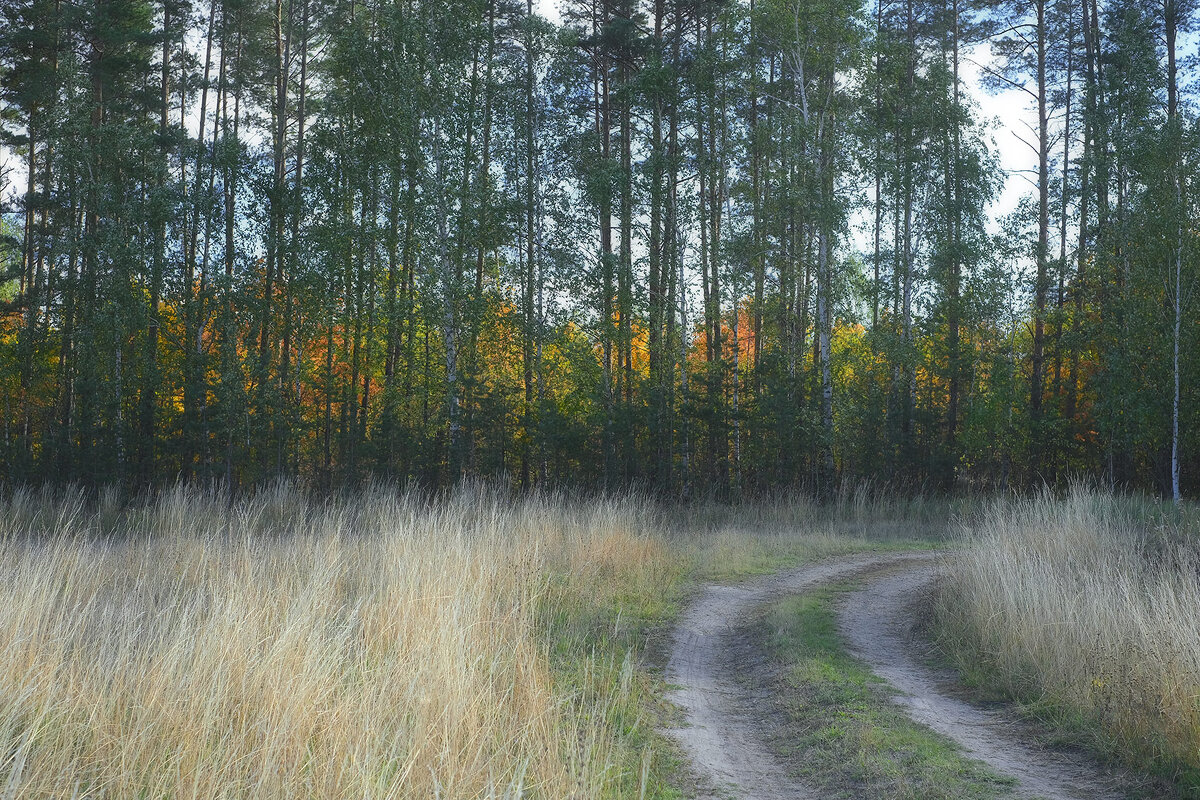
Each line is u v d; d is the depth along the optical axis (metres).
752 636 9.23
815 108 26.78
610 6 30.19
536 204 28.11
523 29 27.97
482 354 28.81
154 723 4.42
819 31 25.38
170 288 26.47
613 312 27.95
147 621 6.64
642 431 26.70
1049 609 7.67
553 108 28.64
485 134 26.98
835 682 7.31
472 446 25.05
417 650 5.78
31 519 14.70
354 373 28.67
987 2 31.25
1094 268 27.50
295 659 5.23
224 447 25.58
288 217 28.30
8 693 4.40
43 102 27.66
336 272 26.88
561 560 11.73
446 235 24.16
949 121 28.42
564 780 4.32
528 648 6.57
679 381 28.05
